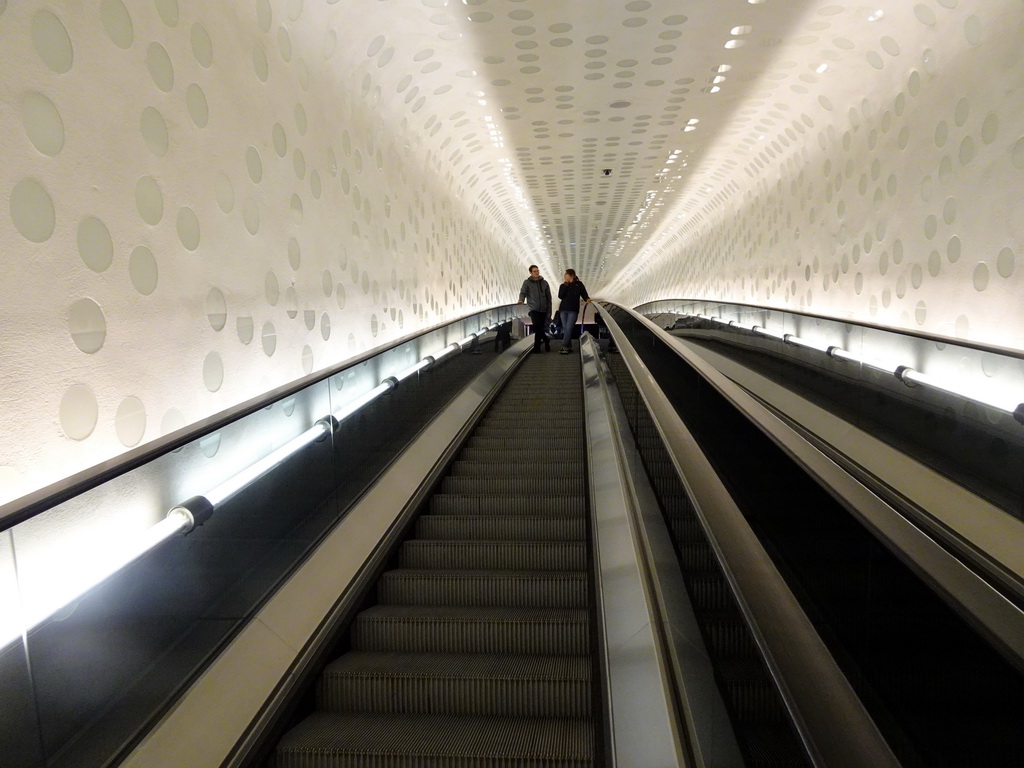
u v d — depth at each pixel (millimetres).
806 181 10320
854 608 2779
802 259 10602
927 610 2254
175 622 2588
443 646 3504
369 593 3906
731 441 5098
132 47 3277
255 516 3244
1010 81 5383
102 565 2186
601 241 25781
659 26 6543
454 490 5809
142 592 2408
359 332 6703
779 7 6172
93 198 2982
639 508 3812
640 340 11492
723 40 6879
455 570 4242
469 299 14141
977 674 2029
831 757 1405
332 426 4289
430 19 6219
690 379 6910
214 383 3979
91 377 2945
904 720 2377
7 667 1831
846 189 8812
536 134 10375
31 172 2645
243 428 3260
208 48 3977
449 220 11844
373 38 6230
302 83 5352
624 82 8070
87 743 2102
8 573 1868
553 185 14602
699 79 8016
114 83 3143
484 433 7469
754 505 4430
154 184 3428
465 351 8828
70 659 2059
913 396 5332
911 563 1868
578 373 11086
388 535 4402
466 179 12688
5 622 1839
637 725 2322
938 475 4836
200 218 3859
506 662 3195
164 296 3494
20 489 2562
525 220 19953
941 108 6406
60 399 2766
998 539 3916
